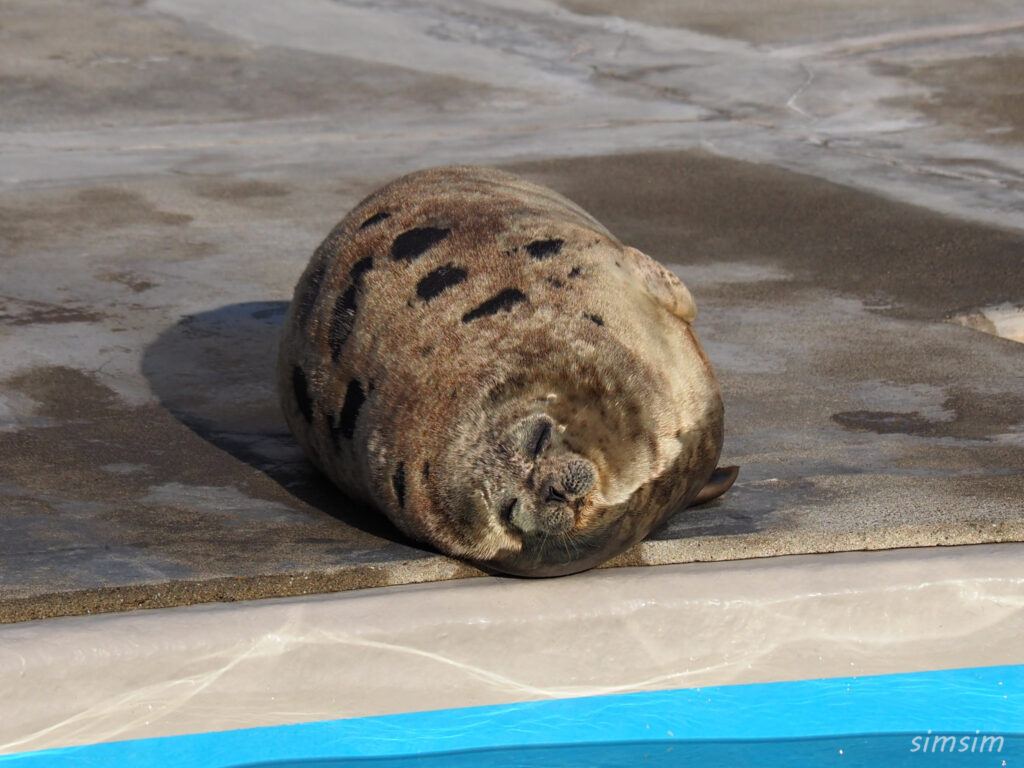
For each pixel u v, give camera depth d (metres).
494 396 14.79
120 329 26.62
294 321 17.70
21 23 60.75
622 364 15.27
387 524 17.30
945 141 43.72
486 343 15.27
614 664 15.64
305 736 14.95
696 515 17.38
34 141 44.94
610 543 15.27
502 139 45.31
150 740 14.66
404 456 15.33
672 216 35.88
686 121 47.56
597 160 42.16
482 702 15.41
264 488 18.77
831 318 27.27
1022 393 22.61
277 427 21.56
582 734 15.22
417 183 19.08
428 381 15.33
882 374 23.78
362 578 15.79
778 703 15.73
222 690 14.77
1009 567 16.23
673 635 15.71
